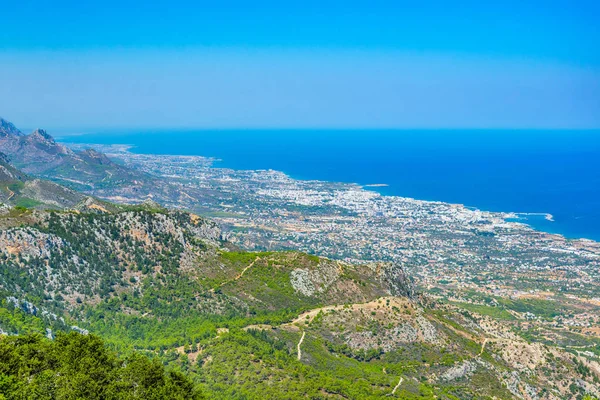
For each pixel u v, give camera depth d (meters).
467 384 174.75
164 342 159.12
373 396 142.88
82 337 116.25
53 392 95.44
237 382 133.88
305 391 133.88
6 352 103.25
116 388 101.31
